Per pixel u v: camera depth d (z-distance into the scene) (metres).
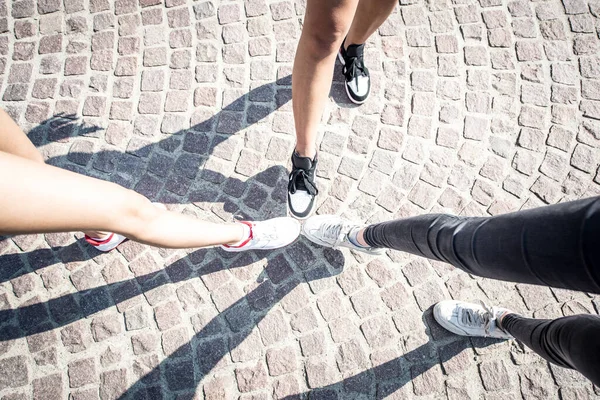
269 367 2.50
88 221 1.29
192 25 3.13
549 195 2.81
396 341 2.56
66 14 3.12
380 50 3.11
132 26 3.12
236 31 3.12
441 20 3.17
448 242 1.41
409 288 2.67
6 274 2.59
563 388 2.45
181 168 2.85
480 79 3.06
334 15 1.46
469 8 3.20
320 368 2.50
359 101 2.96
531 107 2.99
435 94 3.03
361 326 2.59
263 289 2.65
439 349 2.54
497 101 3.01
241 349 2.53
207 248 2.70
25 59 3.03
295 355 2.53
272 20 3.15
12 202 1.06
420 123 2.97
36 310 2.54
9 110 2.92
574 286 1.00
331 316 2.61
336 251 2.73
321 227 2.64
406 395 2.45
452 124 2.97
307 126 2.22
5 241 2.63
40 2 3.13
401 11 3.19
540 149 2.90
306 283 2.67
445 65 3.09
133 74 3.02
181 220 1.82
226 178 2.84
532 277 1.11
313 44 1.66
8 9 3.11
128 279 2.63
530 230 1.06
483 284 2.67
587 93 3.02
